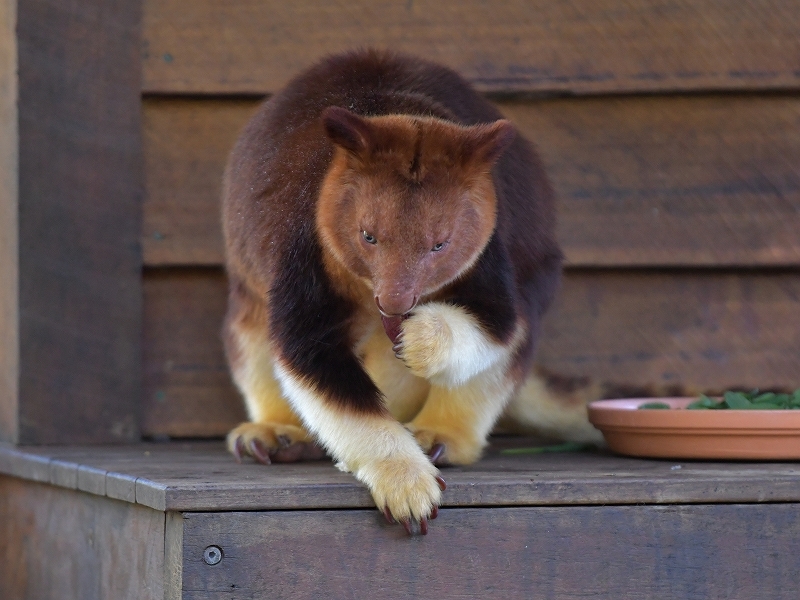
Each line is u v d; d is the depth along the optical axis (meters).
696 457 6.75
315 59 8.85
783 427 6.47
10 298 8.36
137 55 8.74
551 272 7.47
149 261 8.78
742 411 6.51
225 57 8.82
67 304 8.47
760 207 8.91
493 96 8.92
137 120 8.75
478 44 8.88
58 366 8.42
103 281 8.61
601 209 8.95
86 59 8.59
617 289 9.02
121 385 8.66
